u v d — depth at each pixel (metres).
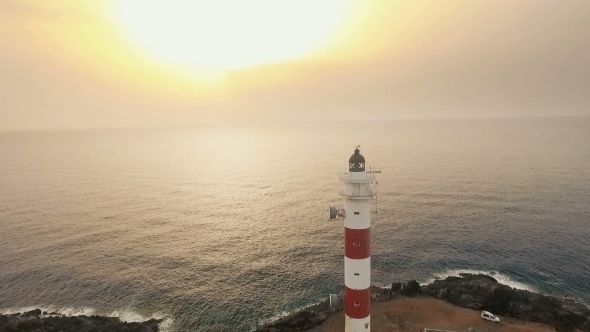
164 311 51.88
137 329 46.31
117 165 180.00
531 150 192.12
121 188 124.81
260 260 66.25
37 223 86.69
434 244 70.88
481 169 139.88
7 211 96.38
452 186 113.69
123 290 57.03
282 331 44.75
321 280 59.12
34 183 133.25
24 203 104.50
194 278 60.31
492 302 47.94
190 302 53.81
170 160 198.62
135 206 101.38
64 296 55.72
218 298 54.75
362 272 31.61
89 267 64.12
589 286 55.69
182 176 147.25
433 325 44.50
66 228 83.31
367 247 31.52
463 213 87.69
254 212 94.50
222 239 76.19
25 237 77.75
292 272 61.81
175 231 81.38
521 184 113.88
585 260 63.19
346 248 32.00
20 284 58.88
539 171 133.25
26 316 50.00
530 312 46.66
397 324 44.78
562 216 84.06
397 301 50.16
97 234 79.69
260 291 56.44
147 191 120.12
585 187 108.31
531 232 75.31
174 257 67.81
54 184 131.50
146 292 56.41
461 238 73.31
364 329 32.56
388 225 80.69
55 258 67.69
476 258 65.19
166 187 126.44
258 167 167.75
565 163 148.38
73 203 104.69
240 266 64.06
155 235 79.00
